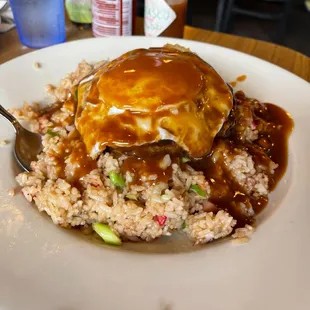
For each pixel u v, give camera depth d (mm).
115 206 303
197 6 1081
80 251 269
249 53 476
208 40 494
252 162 338
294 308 238
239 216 313
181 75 304
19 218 284
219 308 239
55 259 260
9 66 395
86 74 372
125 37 442
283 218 297
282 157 356
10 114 344
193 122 304
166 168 312
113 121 301
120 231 304
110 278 252
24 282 242
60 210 292
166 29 469
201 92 310
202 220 298
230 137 353
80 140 329
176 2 461
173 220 308
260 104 391
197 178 320
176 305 240
